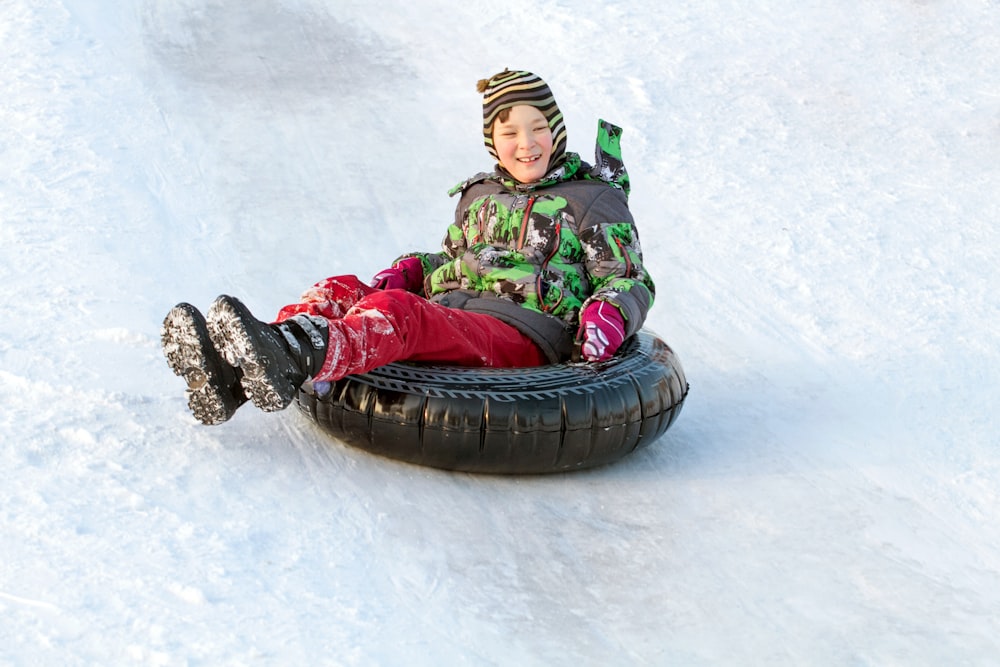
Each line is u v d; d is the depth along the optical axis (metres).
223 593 3.50
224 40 11.96
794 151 9.73
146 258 7.08
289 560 3.75
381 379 4.48
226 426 4.71
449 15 13.16
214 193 8.41
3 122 9.27
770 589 3.95
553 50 12.13
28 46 11.17
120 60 11.09
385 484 4.39
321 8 13.16
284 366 3.98
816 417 5.56
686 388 5.01
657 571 4.00
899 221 8.36
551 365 4.67
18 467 4.16
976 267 7.61
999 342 6.53
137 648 3.19
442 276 5.18
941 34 12.60
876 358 6.31
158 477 4.20
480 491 4.46
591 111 10.55
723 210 8.58
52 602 3.36
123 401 4.83
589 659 3.45
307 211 8.27
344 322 4.26
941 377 6.07
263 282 7.01
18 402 4.76
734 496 4.66
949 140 10.01
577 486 4.62
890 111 10.65
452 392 4.42
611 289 4.79
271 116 10.12
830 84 11.24
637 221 8.41
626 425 4.59
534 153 4.98
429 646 3.41
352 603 3.56
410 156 9.55
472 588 3.76
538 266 4.92
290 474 4.36
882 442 5.29
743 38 12.45
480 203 5.12
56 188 8.05
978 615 3.88
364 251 7.71
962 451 5.22
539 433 4.44
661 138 9.95
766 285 7.35
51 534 3.72
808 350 6.44
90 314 5.98
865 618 3.81
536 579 3.87
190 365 4.03
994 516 4.64
